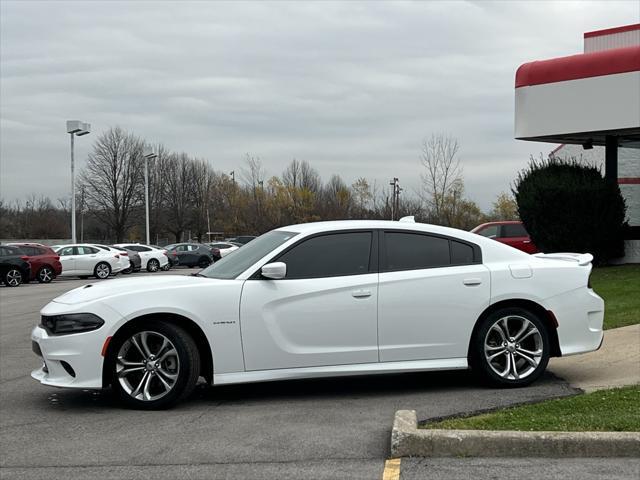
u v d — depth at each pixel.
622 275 16.66
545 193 18.19
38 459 4.96
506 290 6.85
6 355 9.79
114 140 74.00
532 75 18.25
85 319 6.15
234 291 6.39
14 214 84.69
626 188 25.33
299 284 6.50
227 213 65.75
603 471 4.44
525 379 6.84
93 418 6.06
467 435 4.80
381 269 6.71
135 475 4.58
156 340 6.32
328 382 7.37
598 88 17.19
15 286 26.28
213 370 6.32
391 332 6.62
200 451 5.05
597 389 6.57
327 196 55.38
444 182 34.50
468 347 6.80
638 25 22.95
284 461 4.80
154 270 38.50
